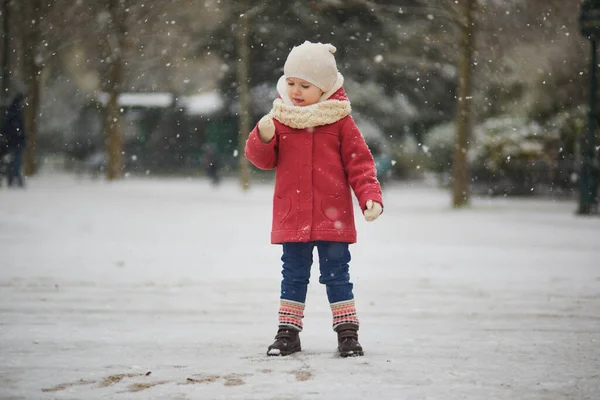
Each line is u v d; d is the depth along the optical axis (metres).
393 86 65.00
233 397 5.21
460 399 5.21
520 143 47.00
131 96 80.38
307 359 6.49
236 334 7.67
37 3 42.78
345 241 6.75
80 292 10.36
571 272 12.91
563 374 5.96
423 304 9.70
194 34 54.69
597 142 41.09
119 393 5.32
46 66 48.94
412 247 16.83
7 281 11.20
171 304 9.53
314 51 6.82
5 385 5.54
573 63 41.16
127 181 63.09
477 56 37.28
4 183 41.72
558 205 36.66
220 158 78.88
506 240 18.62
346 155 6.86
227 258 14.42
